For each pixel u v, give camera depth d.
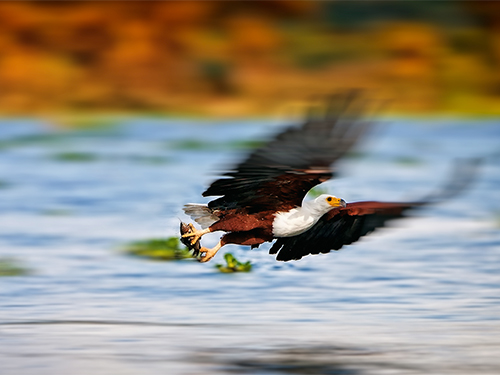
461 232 15.88
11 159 28.00
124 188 21.50
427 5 53.66
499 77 50.75
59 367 8.08
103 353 8.54
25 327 9.53
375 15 53.41
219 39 52.59
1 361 8.27
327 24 53.78
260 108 49.66
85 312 10.23
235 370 8.02
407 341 9.00
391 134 37.06
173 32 51.56
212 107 49.72
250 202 7.94
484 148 31.72
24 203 19.27
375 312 10.32
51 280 11.98
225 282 11.98
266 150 6.54
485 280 12.05
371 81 50.75
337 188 20.55
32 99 48.59
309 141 6.29
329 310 10.40
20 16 50.16
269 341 8.99
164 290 11.46
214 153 29.16
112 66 50.41
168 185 21.88
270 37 52.72
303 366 8.13
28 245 14.48
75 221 16.91
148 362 8.24
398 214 8.57
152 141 33.41
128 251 13.98
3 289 11.42
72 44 50.53
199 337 9.13
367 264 13.16
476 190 21.52
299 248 8.75
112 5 51.72
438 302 10.80
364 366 8.13
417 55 51.41
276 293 11.34
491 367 8.12
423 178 23.64
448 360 8.30
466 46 52.03
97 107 48.88
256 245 8.10
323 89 50.34
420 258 13.59
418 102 49.72
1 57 49.56
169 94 50.16
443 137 35.91
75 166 26.19
